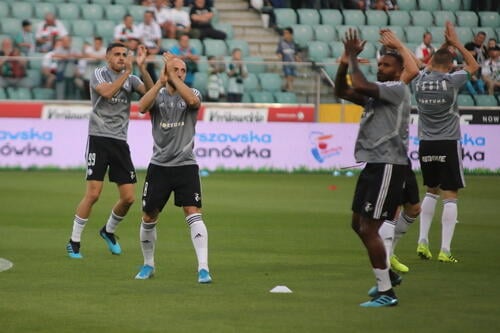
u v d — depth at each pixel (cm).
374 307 1852
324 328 1661
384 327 1673
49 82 5197
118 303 1877
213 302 1892
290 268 2345
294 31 6259
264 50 6244
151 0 6075
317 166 5344
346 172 5344
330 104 5434
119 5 6097
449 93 2522
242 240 2858
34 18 5962
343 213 3578
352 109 5447
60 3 6047
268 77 5406
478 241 2922
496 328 1670
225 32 6109
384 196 1856
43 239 2820
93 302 1888
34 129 5116
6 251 2589
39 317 1742
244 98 5366
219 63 5316
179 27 5925
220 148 5259
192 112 2130
